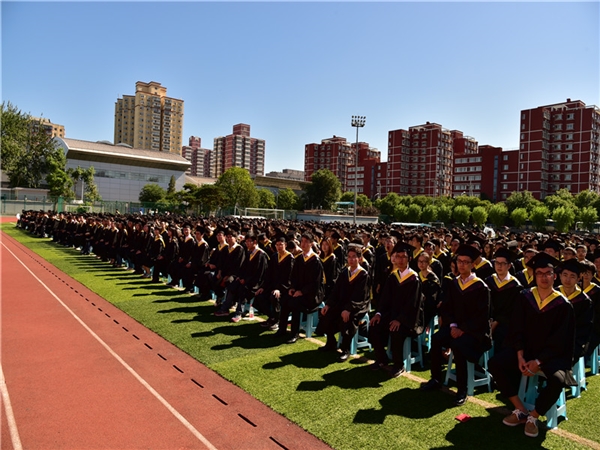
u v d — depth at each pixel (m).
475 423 4.00
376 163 95.88
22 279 10.97
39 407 4.26
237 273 7.79
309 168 108.94
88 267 13.04
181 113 117.88
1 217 38.28
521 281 6.17
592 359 5.46
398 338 5.16
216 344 6.15
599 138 65.94
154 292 9.53
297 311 6.39
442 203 59.03
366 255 8.57
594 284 5.39
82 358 5.56
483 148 75.88
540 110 66.75
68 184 50.25
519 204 55.06
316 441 3.68
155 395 4.54
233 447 3.60
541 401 3.80
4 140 46.50
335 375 5.12
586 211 45.38
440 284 6.32
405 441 3.67
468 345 4.50
